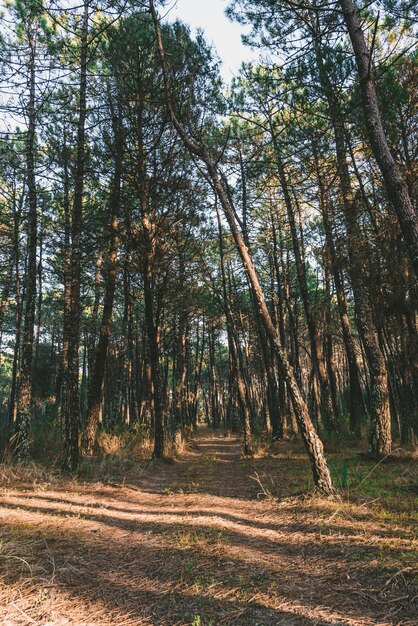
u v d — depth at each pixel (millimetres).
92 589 2836
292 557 3418
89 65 10453
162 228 12148
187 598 2686
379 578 2801
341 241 9609
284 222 16594
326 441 11695
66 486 6902
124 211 11695
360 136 8594
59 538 3947
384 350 12492
